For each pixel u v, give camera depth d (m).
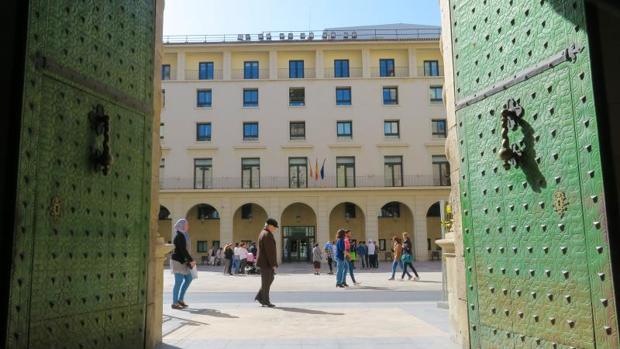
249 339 7.26
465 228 5.51
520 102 4.55
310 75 46.06
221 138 44.59
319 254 28.03
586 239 3.77
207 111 44.94
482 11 5.20
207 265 41.69
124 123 5.21
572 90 3.93
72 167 4.26
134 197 5.40
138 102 5.52
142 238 5.59
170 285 19.78
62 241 4.09
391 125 45.09
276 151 44.41
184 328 8.32
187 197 43.12
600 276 3.63
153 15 6.05
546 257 4.19
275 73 45.53
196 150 44.44
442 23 6.30
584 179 3.79
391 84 45.38
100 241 4.67
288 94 45.25
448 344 6.62
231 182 44.00
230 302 12.98
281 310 10.87
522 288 4.50
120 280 5.06
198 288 18.14
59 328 4.02
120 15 5.20
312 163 44.28
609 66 3.74
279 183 43.97
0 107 3.55
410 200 43.22
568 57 3.97
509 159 4.52
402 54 46.22
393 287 17.83
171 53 46.06
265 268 11.82
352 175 44.28
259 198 43.09
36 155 3.79
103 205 4.73
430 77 45.28
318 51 45.81
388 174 44.28
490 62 5.04
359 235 45.56
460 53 5.65
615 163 3.64
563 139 4.02
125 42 5.29
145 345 5.66
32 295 3.70
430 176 44.16
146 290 5.70
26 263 3.64
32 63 3.77
